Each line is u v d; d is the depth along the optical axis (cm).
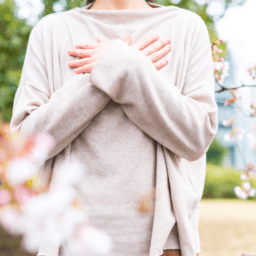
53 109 87
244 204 1083
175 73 101
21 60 651
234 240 533
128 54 86
